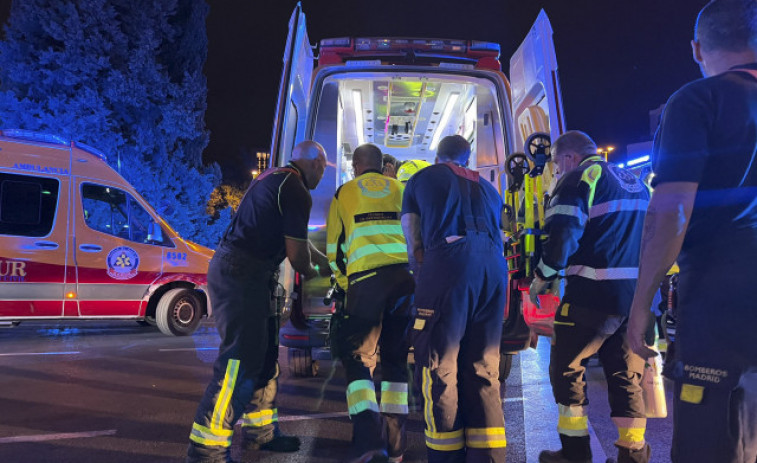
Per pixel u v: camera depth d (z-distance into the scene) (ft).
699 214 4.80
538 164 11.56
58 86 46.32
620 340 9.46
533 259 10.85
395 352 10.65
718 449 4.51
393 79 19.27
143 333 29.58
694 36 5.48
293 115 17.54
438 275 8.96
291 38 16.28
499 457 8.75
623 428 9.39
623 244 9.33
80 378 17.58
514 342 13.55
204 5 56.80
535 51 17.75
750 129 4.71
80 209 26.16
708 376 4.58
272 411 11.30
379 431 10.18
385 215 10.81
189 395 15.46
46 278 25.11
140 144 49.90
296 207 10.18
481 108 20.24
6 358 21.13
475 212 9.32
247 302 9.93
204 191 57.93
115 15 48.21
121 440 11.62
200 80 57.52
